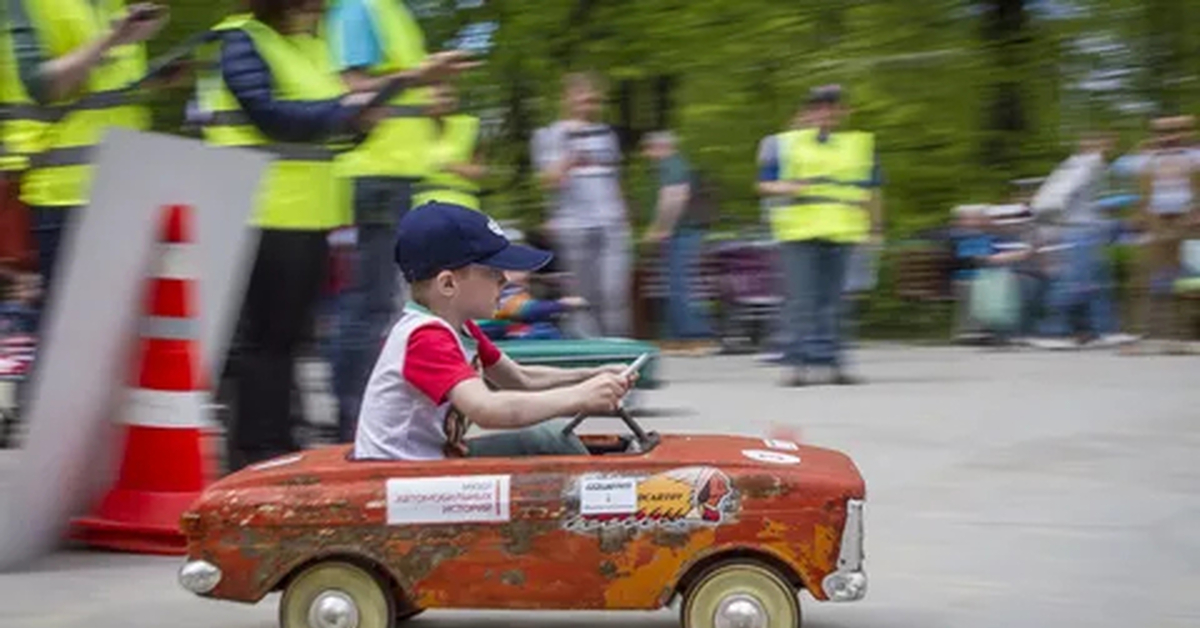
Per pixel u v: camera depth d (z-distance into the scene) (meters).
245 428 9.70
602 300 16.78
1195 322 19.80
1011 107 23.53
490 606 6.32
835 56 22.83
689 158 22.30
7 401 12.92
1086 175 19.95
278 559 6.36
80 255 8.09
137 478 8.54
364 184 10.55
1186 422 12.98
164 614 7.39
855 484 6.29
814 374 16.25
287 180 9.57
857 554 6.27
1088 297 20.09
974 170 22.91
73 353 8.20
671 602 6.29
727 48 22.88
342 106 9.59
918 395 15.05
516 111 23.05
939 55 23.06
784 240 16.09
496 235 6.74
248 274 9.48
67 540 8.55
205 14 19.45
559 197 16.62
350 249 12.37
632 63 22.97
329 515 6.33
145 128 9.59
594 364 12.45
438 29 23.03
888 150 22.80
